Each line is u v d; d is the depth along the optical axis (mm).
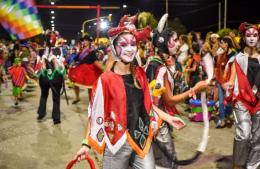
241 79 4539
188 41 9516
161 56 3760
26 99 11484
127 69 3125
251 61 4551
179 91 8961
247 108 4496
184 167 5066
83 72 8633
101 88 3051
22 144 6312
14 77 10359
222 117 7348
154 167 3129
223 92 7301
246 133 4434
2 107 9992
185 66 9062
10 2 3750
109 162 3084
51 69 7699
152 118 3416
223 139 6516
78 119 8320
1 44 18219
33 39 15539
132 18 3564
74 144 6285
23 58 13945
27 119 8344
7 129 7371
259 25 4668
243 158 4492
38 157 5609
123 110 3029
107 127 3070
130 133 3043
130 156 3125
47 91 8141
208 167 5086
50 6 17609
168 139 3756
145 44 7668
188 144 6211
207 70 3359
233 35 7016
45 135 6898
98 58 8656
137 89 3090
